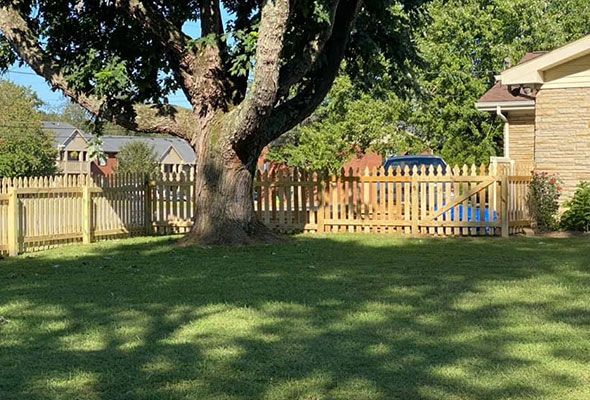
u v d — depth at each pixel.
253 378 4.96
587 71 16.33
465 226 15.97
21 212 13.31
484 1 31.55
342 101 30.66
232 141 13.30
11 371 5.18
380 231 16.69
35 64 13.66
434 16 30.64
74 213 14.86
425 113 30.17
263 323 6.66
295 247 13.21
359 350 5.66
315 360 5.39
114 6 13.57
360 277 9.44
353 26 14.05
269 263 10.94
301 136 32.75
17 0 13.66
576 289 8.35
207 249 12.88
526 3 31.17
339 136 31.39
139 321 6.80
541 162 16.86
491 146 29.25
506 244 13.80
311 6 11.73
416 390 4.65
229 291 8.39
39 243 13.82
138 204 17.06
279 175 17.31
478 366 5.18
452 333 6.20
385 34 15.39
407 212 16.42
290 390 4.69
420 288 8.51
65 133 57.84
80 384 4.87
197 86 13.48
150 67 14.06
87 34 14.63
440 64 29.83
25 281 9.45
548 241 14.28
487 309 7.22
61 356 5.58
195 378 4.98
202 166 13.79
